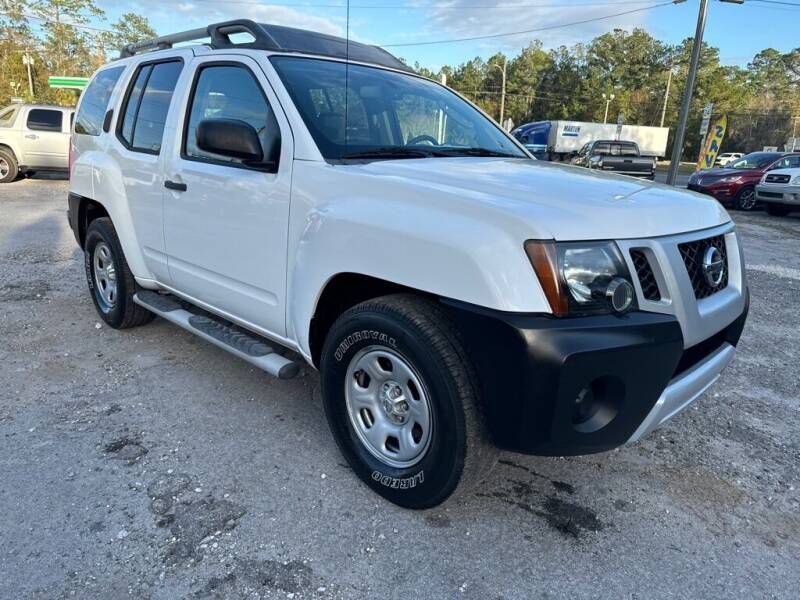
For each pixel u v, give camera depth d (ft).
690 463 9.77
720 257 8.32
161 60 12.42
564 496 8.70
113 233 13.56
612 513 8.37
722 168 56.18
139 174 12.25
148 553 7.14
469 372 6.94
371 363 8.08
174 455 9.27
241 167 9.68
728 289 8.82
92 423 10.15
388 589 6.77
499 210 6.68
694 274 7.85
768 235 36.88
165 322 15.46
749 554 7.65
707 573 7.27
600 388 6.80
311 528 7.71
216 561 7.06
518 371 6.36
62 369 12.32
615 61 258.98
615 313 6.66
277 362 9.30
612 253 6.73
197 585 6.69
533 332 6.24
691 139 216.33
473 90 284.20
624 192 7.98
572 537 7.81
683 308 7.22
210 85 10.71
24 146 47.70
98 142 14.20
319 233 8.20
